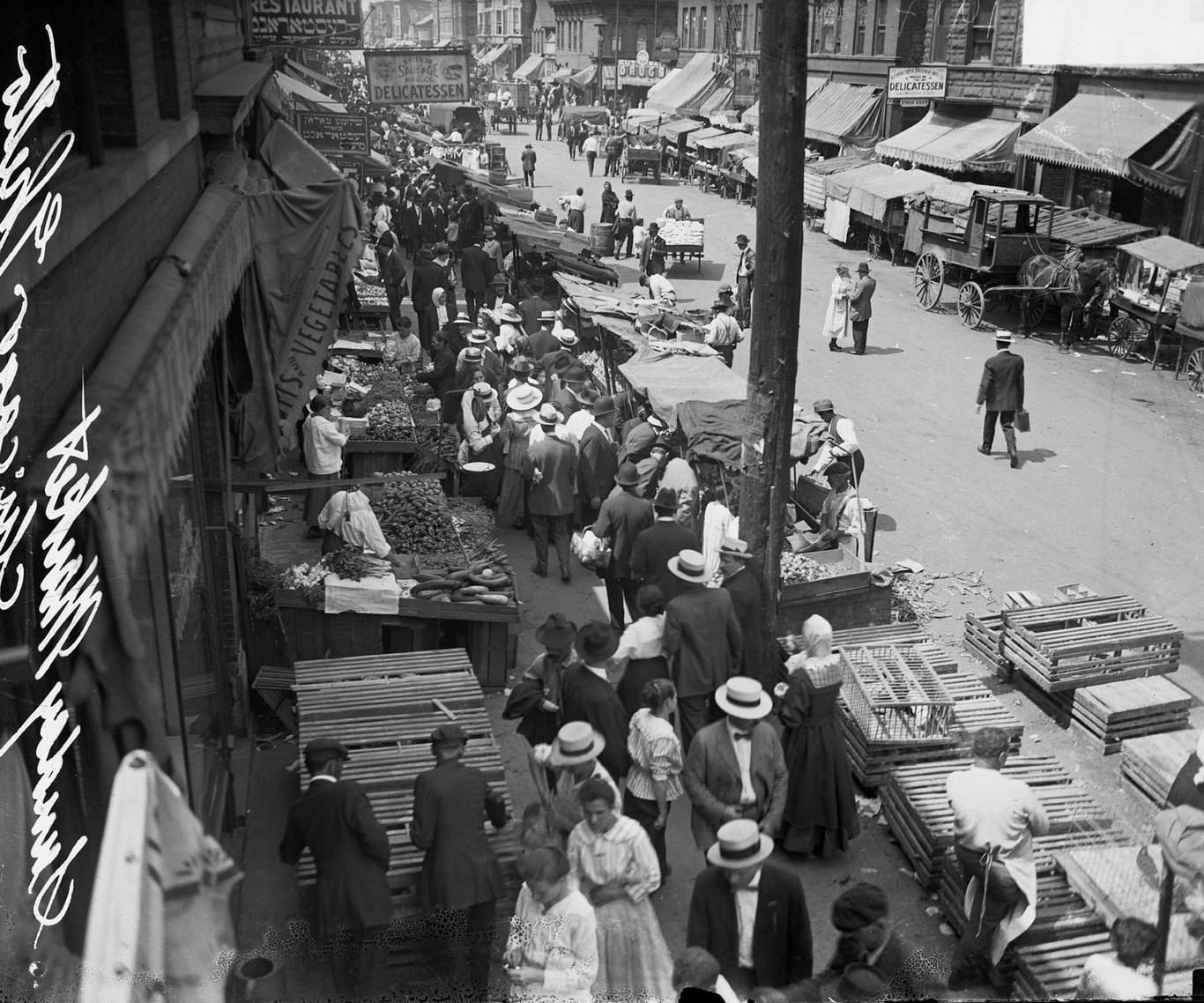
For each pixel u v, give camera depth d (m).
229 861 3.47
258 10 13.01
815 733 7.05
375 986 5.41
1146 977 4.98
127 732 3.36
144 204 5.15
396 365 17.69
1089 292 20.94
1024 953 5.65
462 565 9.91
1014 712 9.34
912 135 31.72
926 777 7.57
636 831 5.41
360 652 9.17
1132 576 11.65
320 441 12.00
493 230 27.25
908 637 9.59
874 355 21.52
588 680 6.84
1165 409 16.78
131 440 3.34
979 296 23.52
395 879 6.00
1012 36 27.53
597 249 31.66
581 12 79.25
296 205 9.14
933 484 14.71
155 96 5.96
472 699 7.91
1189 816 5.12
